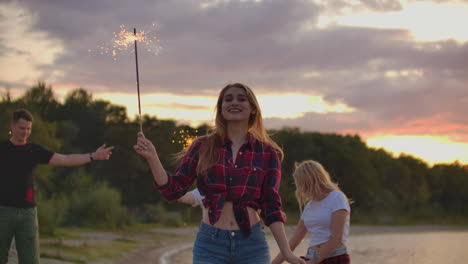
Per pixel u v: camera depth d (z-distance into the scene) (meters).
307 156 56.91
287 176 28.80
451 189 75.25
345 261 4.77
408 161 75.12
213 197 3.40
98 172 43.06
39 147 5.20
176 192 3.41
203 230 3.43
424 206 69.62
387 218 59.75
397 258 23.53
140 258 17.31
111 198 31.41
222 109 3.53
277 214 3.45
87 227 28.75
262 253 3.42
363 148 66.94
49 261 13.01
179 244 23.97
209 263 3.36
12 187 5.08
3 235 5.08
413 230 53.75
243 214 3.38
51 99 47.19
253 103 3.54
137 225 32.72
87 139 48.31
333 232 4.73
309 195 4.88
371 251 26.88
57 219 25.28
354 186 59.12
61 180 34.38
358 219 57.09
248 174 3.42
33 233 5.20
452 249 29.48
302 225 5.04
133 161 42.28
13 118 5.12
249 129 3.60
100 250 17.03
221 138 3.50
